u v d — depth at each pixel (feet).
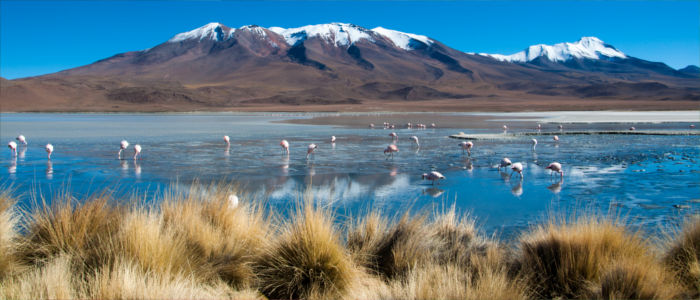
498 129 137.08
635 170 52.54
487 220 30.63
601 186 42.80
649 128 138.31
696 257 17.84
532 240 20.17
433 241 20.56
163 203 22.26
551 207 34.40
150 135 110.93
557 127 146.41
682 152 71.10
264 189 42.50
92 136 107.65
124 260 16.21
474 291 15.44
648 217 30.73
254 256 18.60
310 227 18.33
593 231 18.95
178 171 53.47
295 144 88.38
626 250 18.22
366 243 20.80
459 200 37.32
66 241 18.15
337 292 16.89
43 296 14.14
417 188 42.88
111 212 20.67
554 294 16.90
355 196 39.19
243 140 97.19
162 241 17.39
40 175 50.42
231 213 21.57
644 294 15.37
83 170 54.24
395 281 17.48
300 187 43.50
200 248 18.83
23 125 161.48
